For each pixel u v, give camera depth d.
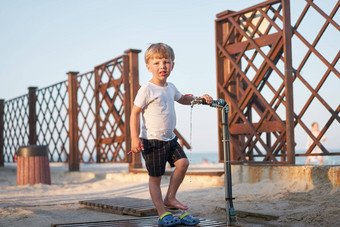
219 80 5.45
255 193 4.18
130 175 6.70
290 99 4.56
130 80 7.03
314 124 6.09
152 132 2.47
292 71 4.64
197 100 2.41
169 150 2.51
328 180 3.88
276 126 4.78
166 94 2.50
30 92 10.36
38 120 10.17
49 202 4.31
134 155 6.98
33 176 6.63
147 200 3.86
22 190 5.86
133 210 3.32
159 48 2.46
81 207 3.93
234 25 5.29
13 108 11.41
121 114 7.27
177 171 2.50
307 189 3.99
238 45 5.26
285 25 4.62
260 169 4.65
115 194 5.14
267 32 4.97
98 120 8.02
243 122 5.40
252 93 5.11
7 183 7.62
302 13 4.64
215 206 3.64
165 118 2.48
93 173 7.76
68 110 8.84
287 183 4.29
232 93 5.37
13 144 11.41
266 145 4.88
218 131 5.26
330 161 5.94
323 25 4.43
